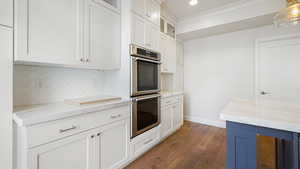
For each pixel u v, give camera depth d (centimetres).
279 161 139
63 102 160
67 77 178
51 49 128
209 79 355
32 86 149
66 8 138
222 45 334
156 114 230
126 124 176
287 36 260
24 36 111
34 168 99
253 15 242
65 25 138
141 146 201
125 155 175
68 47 140
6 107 101
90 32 159
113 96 198
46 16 124
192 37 358
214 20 284
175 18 318
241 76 312
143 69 205
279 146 138
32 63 134
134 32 193
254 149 98
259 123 93
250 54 300
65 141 116
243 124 102
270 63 280
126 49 190
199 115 371
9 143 102
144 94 213
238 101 170
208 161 192
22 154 99
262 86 288
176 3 257
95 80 209
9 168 102
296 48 256
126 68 190
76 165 124
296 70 257
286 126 85
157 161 191
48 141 106
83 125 129
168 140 258
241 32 309
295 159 85
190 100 386
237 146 104
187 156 204
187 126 339
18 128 102
